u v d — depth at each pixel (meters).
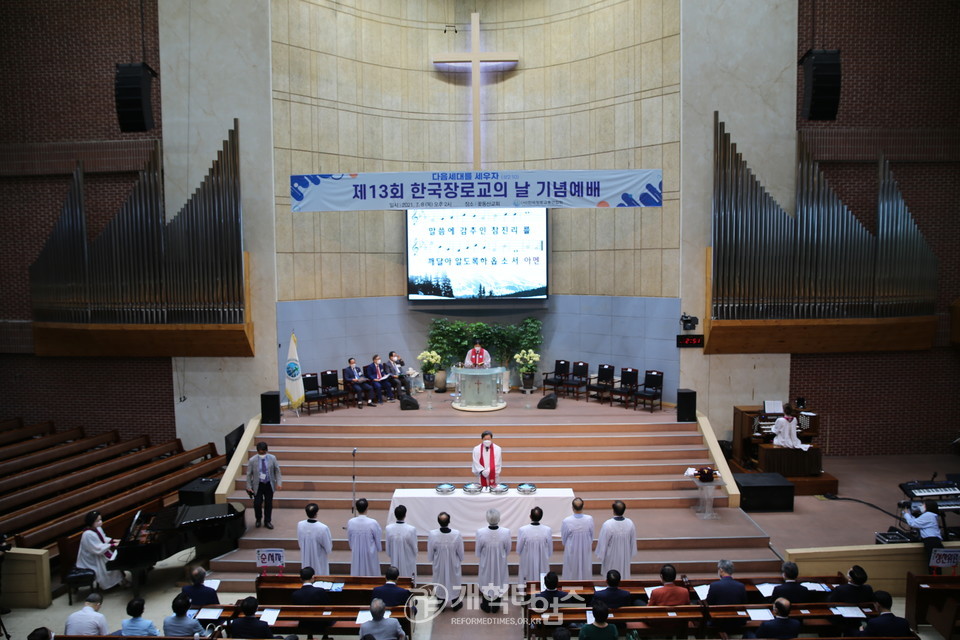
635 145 16.27
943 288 16.27
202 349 15.53
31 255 16.31
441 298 18.17
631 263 16.61
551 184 14.01
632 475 13.22
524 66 18.16
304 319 16.25
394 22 17.80
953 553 9.64
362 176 14.04
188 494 12.32
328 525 11.72
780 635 7.16
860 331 15.35
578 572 9.69
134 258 15.04
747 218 14.87
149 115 13.02
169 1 15.33
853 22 15.56
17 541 10.30
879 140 15.70
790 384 15.97
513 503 10.65
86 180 16.02
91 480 13.16
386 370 17.36
